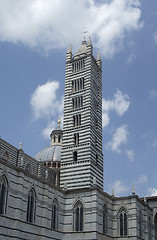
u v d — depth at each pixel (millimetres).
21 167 69000
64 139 103000
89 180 93875
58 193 81000
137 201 85188
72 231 79125
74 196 82375
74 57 116250
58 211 79938
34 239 69750
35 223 70938
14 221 64812
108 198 84938
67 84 111562
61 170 98875
